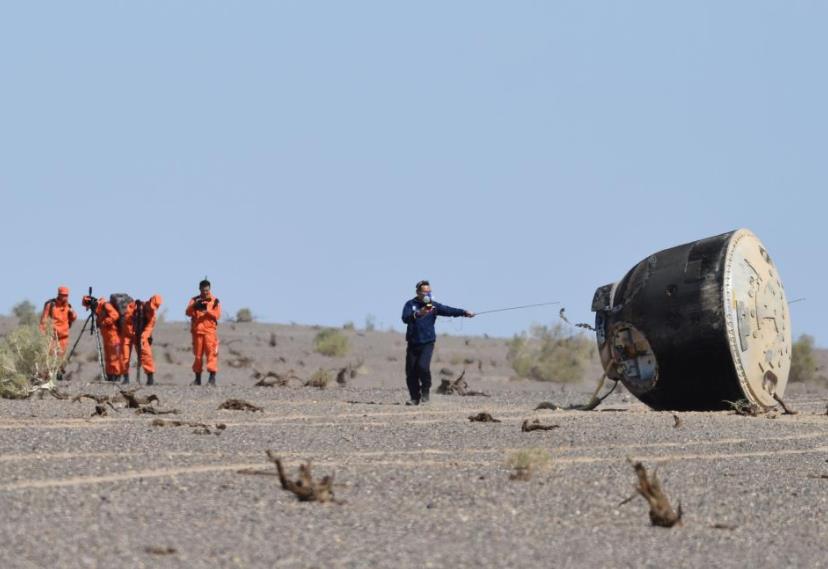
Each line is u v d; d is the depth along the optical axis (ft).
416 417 240.32
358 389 358.23
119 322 356.18
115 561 105.60
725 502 147.84
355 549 114.01
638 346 267.18
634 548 121.49
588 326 275.39
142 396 289.12
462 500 140.97
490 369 577.02
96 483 141.79
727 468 175.01
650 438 207.31
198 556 108.68
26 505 126.31
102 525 118.83
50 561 104.53
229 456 167.73
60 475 146.30
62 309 362.94
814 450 203.21
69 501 129.39
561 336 608.19
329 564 108.06
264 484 144.97
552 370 517.55
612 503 143.23
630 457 182.19
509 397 354.95
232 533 118.21
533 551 117.29
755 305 259.80
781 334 266.36
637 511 140.05
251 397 297.33
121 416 226.99
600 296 273.95
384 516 130.21
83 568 103.04
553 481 154.30
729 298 256.93
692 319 258.16
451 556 113.29
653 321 262.88
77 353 545.44
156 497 134.41
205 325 349.00
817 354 653.71
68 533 114.62
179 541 113.70
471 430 211.61
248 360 539.29
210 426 207.31
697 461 181.57
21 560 104.32
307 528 122.11
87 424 209.67
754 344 259.19
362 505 135.74
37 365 292.40
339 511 131.64
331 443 188.55
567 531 127.95
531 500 142.51
